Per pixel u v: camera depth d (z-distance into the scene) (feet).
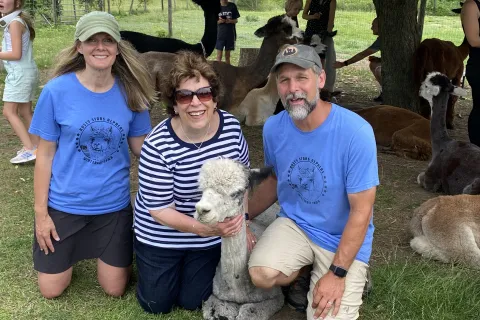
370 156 9.61
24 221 15.20
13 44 18.31
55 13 69.77
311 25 29.96
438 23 68.13
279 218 10.92
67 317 10.92
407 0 24.70
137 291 11.31
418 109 25.91
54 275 11.22
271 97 25.77
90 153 10.89
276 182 11.27
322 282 9.77
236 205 8.83
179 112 9.85
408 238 14.71
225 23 40.45
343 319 9.91
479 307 11.14
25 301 11.43
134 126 11.68
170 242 10.52
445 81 17.15
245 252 10.06
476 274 12.36
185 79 9.61
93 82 10.76
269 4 99.71
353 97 33.12
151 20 74.08
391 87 25.98
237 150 10.50
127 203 11.68
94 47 10.31
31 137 19.74
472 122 19.45
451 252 12.85
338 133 9.73
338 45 54.60
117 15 80.07
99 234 11.39
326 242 10.26
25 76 18.94
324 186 9.98
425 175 18.13
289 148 10.25
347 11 89.15
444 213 12.96
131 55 11.10
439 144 17.61
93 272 12.67
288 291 11.28
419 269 12.75
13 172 19.04
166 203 10.25
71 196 10.97
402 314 11.09
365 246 10.28
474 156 16.56
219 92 10.05
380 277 12.19
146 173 10.07
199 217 8.59
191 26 67.15
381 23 25.58
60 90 10.61
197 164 10.11
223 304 10.57
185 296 11.08
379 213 16.42
